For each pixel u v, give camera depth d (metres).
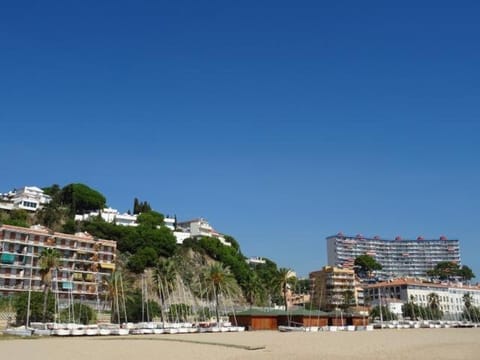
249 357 57.12
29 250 168.25
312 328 140.00
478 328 175.88
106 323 135.50
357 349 69.00
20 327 108.69
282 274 169.12
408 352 64.12
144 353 62.66
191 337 98.19
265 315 144.50
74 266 179.88
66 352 63.66
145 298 159.50
